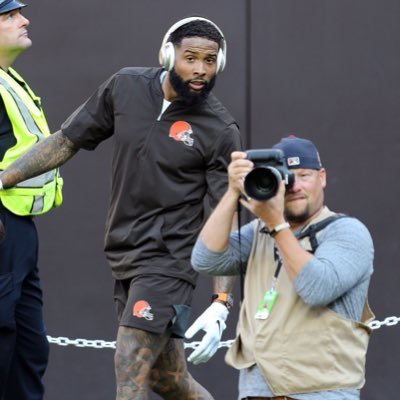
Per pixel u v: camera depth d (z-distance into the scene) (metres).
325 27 31.14
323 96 31.11
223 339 31.00
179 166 21.78
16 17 24.86
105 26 31.81
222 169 21.91
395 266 30.78
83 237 31.84
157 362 22.89
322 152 31.11
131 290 21.84
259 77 31.28
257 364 17.39
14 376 24.97
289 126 31.16
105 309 31.70
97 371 31.94
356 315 17.41
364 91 31.00
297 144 17.80
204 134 21.77
